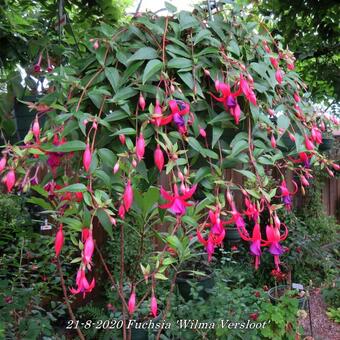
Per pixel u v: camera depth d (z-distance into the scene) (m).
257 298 2.38
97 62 0.98
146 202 1.10
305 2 2.62
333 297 3.23
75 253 2.36
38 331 1.77
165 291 2.33
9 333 1.76
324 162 1.12
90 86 0.93
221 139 0.99
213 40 0.96
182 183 0.84
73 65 1.04
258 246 0.91
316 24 2.78
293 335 2.23
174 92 0.88
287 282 3.31
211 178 0.92
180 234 1.30
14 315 1.88
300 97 1.20
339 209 5.14
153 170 0.87
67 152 0.86
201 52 0.94
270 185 2.27
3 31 1.90
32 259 2.35
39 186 1.05
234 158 0.92
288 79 1.14
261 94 1.04
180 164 0.85
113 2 2.20
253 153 0.94
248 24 1.08
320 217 4.30
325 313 3.13
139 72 0.93
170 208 0.82
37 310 2.08
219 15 1.06
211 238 0.89
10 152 0.85
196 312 2.17
